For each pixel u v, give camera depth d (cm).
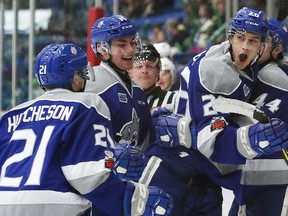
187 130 642
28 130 551
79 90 579
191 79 638
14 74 1389
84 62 573
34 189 532
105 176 530
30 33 1312
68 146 536
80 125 539
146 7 1914
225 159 624
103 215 584
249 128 607
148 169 694
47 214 530
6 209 534
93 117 542
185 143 649
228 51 642
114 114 629
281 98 679
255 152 609
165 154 690
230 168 676
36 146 543
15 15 1377
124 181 568
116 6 1206
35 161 538
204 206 700
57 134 537
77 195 540
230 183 680
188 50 1733
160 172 691
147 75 866
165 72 1023
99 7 1130
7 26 1452
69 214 532
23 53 1427
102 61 649
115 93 632
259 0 1623
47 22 1464
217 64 630
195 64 643
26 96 1405
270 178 703
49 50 568
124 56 642
